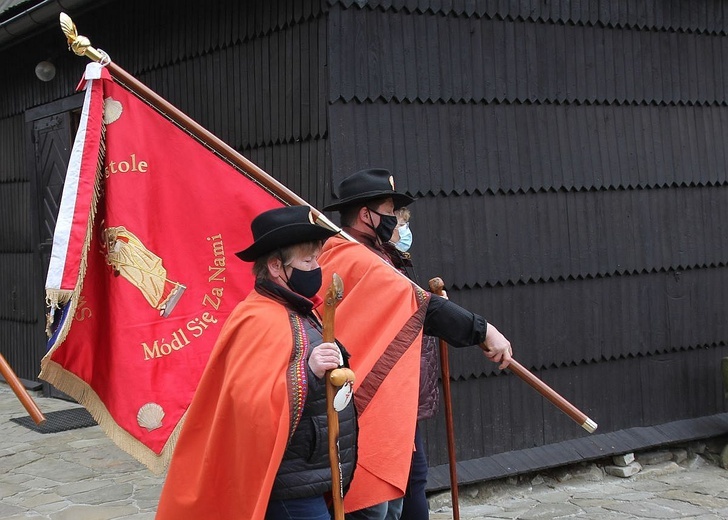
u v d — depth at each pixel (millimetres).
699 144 5953
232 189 3320
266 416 2418
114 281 3188
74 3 5984
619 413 5672
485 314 5180
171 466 2688
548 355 5406
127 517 4660
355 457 2697
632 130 5691
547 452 5363
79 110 7023
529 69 5305
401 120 4871
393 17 4844
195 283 3279
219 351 2598
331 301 2479
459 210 5074
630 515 4824
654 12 5766
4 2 7703
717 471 5719
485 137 5156
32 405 2727
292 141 4926
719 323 6051
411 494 3500
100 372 3209
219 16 5484
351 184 3455
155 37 6152
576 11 5465
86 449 5977
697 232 5953
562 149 5426
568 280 5477
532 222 5328
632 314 5715
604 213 5594
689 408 5934
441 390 5090
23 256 8078
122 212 3203
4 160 8297
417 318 3172
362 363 3100
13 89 8055
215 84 5555
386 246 3543
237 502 2541
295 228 2551
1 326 8609
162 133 3285
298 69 4855
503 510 4941
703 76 5973
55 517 4668
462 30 5078
